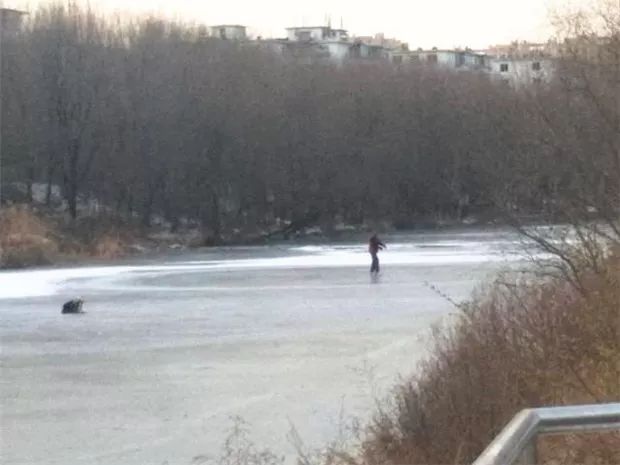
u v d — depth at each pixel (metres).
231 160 83.69
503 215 17.67
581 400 11.08
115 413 20.56
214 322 34.62
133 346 29.70
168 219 83.06
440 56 147.25
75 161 81.81
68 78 82.38
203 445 17.50
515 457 4.47
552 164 17.41
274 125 85.00
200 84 84.81
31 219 68.00
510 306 13.44
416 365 19.59
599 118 17.62
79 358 27.83
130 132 82.81
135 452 17.22
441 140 84.19
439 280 45.59
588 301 12.70
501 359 12.28
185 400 21.66
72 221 76.88
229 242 82.00
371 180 86.94
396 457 12.37
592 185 16.94
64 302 42.00
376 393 20.44
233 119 84.06
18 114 81.88
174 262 63.28
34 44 82.94
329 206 86.25
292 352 27.50
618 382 11.01
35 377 25.06
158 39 86.50
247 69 87.31
